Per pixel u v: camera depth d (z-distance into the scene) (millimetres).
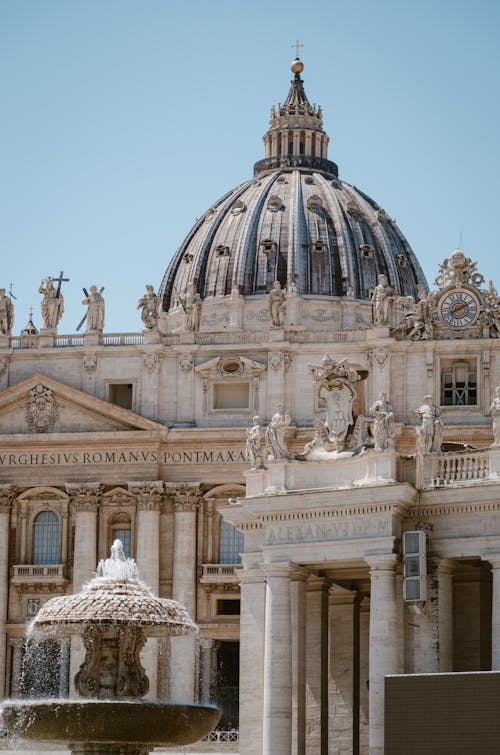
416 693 94312
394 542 111000
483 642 114188
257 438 119188
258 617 118188
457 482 111625
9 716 100750
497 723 92250
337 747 120312
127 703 98812
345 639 121688
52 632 109438
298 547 113750
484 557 108875
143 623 105312
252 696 117062
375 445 113500
